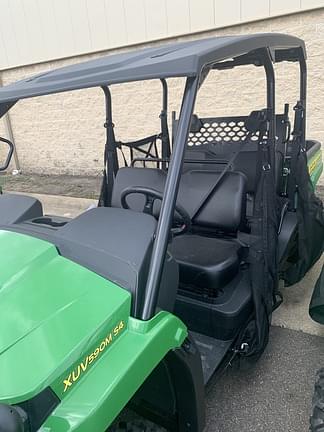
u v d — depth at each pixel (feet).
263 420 5.49
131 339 3.31
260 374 6.31
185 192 7.14
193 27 15.43
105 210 4.35
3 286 3.28
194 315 5.79
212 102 16.21
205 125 8.05
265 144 5.88
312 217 7.18
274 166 5.92
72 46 18.70
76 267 3.60
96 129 19.85
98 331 3.08
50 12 18.65
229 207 6.75
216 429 5.39
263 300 5.78
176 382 3.97
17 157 23.35
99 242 3.88
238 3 14.32
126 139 18.99
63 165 21.75
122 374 3.01
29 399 2.56
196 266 5.76
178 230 5.74
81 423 2.67
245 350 5.75
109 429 3.80
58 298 3.25
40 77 4.48
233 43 4.15
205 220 6.95
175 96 16.88
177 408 4.16
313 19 13.47
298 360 6.54
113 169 7.95
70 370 2.82
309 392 5.90
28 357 2.76
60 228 4.19
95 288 3.41
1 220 4.54
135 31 16.78
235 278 6.25
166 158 7.90
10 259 3.60
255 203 5.73
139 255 3.66
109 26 17.31
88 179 20.26
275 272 6.10
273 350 6.79
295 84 14.42
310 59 13.94
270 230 5.77
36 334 2.92
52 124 21.21
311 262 7.57
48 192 18.08
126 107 18.45
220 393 5.98
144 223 3.99
